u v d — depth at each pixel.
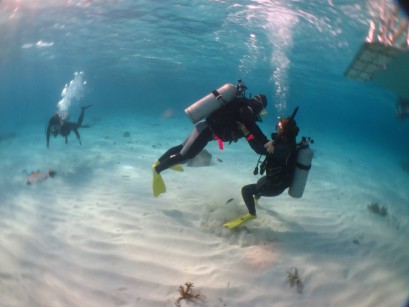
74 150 8.27
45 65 20.45
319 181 6.82
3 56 14.78
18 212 4.35
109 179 5.60
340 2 6.26
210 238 3.70
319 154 10.83
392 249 3.87
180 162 4.05
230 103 3.55
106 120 16.23
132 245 3.48
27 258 3.30
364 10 6.15
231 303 2.83
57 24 10.38
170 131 12.38
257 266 3.28
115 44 13.78
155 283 2.98
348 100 27.25
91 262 3.22
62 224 3.95
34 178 5.66
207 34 11.01
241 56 14.42
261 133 3.43
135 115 19.72
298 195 3.61
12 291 2.89
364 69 4.87
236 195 4.99
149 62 19.20
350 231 4.26
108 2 8.30
